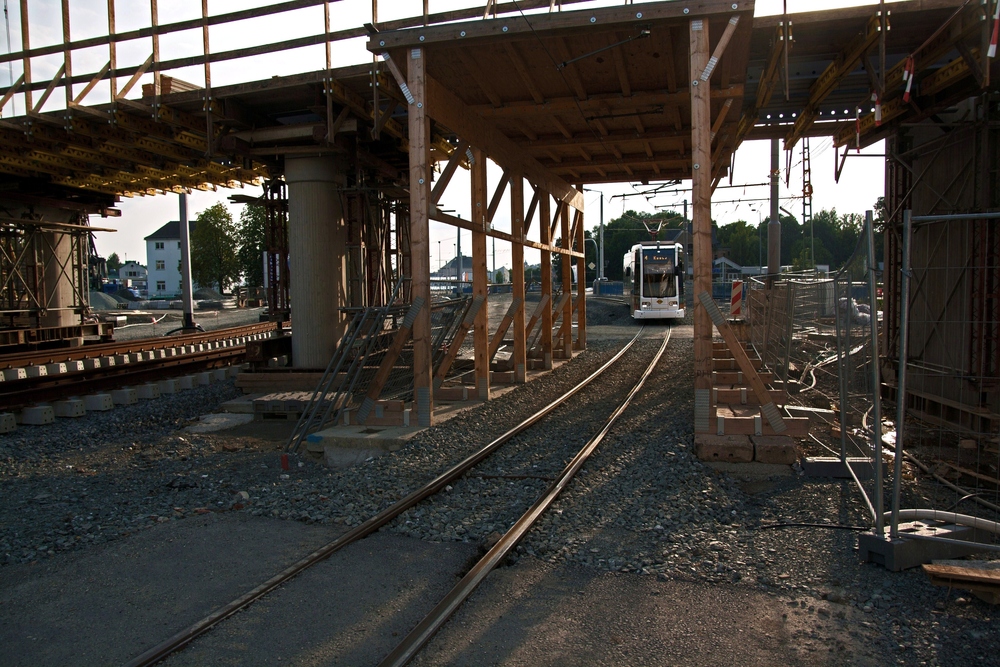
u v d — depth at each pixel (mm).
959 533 4941
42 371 12492
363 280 14391
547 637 3998
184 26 11859
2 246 19250
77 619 4344
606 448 8289
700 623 4148
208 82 11898
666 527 5777
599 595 4543
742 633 4027
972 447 8266
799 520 5930
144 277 135375
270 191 15484
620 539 5512
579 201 19469
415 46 9078
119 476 8273
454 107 10281
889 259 11734
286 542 5633
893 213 11477
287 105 13078
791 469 7328
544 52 9258
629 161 15047
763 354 14023
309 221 13531
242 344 21875
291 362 14781
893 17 8648
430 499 6688
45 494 7477
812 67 11109
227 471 8328
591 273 102438
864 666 3664
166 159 16469
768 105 12539
